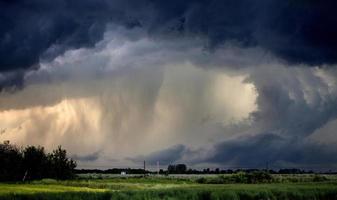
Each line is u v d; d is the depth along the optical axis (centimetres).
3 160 9012
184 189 5216
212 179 10281
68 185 7244
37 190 5578
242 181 10112
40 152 9575
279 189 5619
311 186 6700
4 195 4212
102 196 4497
